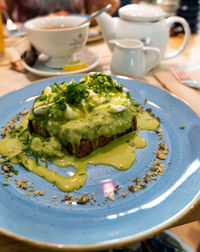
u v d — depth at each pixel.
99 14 0.48
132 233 0.21
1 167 0.30
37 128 0.33
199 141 0.32
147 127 0.36
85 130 0.31
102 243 0.20
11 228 0.22
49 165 0.30
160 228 0.22
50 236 0.21
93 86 0.35
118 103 0.33
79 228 0.22
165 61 0.54
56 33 0.45
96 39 0.62
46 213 0.24
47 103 0.33
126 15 0.47
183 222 0.27
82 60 0.52
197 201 0.24
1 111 0.37
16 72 0.49
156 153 0.32
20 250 0.25
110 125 0.32
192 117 0.35
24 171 0.29
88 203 0.26
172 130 0.34
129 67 0.45
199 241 0.34
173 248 0.28
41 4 0.88
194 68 0.49
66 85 0.35
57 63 0.50
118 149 0.33
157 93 0.41
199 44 0.62
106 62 0.53
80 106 0.32
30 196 0.26
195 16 0.66
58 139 0.32
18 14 0.90
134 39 0.47
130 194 0.27
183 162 0.30
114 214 0.24
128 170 0.30
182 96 0.41
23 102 0.39
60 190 0.27
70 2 0.89
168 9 0.71
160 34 0.47
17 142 0.33
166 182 0.27
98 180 0.29
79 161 0.31
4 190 0.26
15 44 0.52
